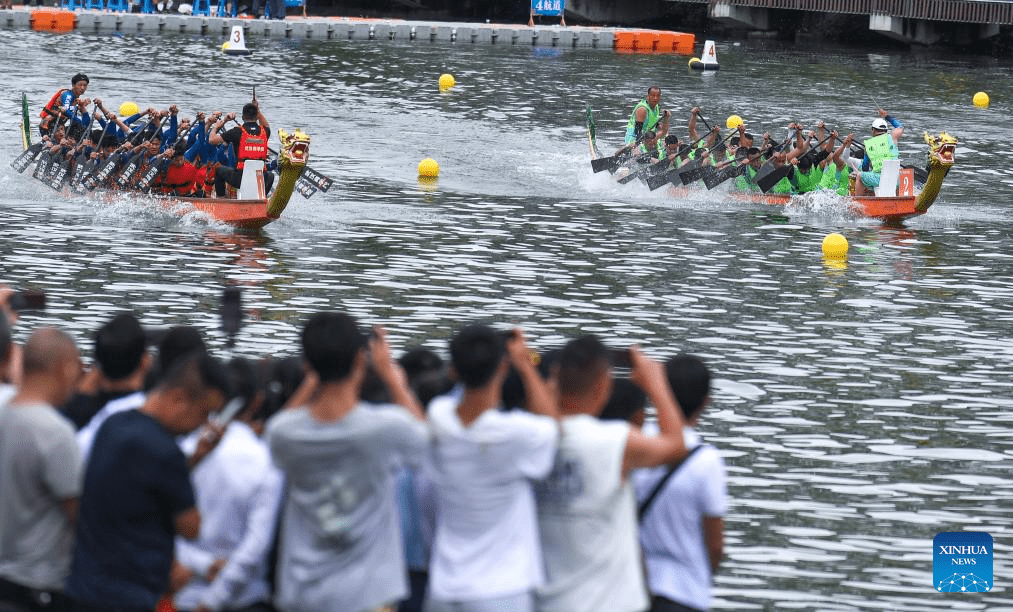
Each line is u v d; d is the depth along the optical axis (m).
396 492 12.39
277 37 102.50
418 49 98.44
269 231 40.53
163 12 109.19
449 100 73.94
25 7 105.00
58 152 44.31
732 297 34.94
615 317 32.22
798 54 106.06
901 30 113.94
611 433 11.42
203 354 11.53
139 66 81.00
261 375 13.09
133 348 12.52
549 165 56.31
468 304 32.75
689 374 12.35
